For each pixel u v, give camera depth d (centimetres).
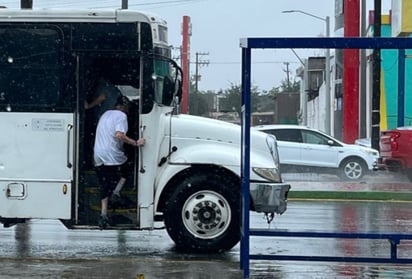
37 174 993
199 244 1005
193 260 977
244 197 841
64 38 993
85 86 997
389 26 3462
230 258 998
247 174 841
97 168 981
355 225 1355
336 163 2231
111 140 973
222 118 2791
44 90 995
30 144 994
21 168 995
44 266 915
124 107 995
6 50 998
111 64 1001
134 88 1002
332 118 3747
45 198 992
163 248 1085
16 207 994
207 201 1005
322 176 2256
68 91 992
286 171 2228
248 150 840
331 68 3950
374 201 1817
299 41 810
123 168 988
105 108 999
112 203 988
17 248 1078
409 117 2716
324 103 3878
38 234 1233
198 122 1032
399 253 1084
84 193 998
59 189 991
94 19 990
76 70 991
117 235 1229
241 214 905
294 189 1925
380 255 1058
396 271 931
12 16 996
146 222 991
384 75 2933
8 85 998
